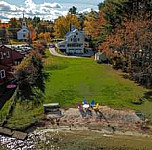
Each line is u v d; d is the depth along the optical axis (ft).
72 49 220.23
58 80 117.60
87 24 236.43
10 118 76.38
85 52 223.30
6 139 65.72
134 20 114.42
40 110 82.48
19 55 133.69
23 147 61.82
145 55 110.83
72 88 104.37
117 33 121.60
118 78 119.85
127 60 126.72
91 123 74.59
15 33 346.95
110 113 79.82
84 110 82.23
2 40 277.23
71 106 85.35
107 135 67.41
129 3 125.49
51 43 279.49
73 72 134.72
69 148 60.49
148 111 80.28
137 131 69.46
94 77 122.62
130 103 86.74
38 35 319.06
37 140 65.26
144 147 60.59
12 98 92.99
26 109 83.30
